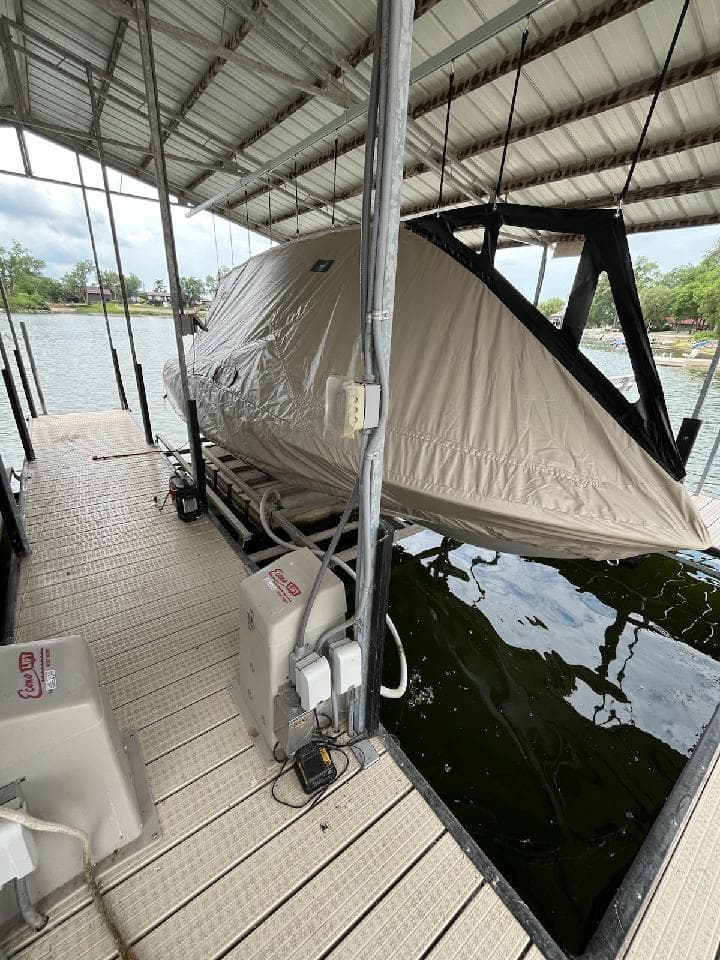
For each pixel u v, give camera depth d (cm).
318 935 110
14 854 91
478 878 122
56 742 101
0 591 256
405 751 193
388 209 87
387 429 202
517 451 187
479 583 317
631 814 174
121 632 206
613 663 252
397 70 78
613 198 463
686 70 284
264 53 398
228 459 423
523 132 389
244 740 157
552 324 199
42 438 473
